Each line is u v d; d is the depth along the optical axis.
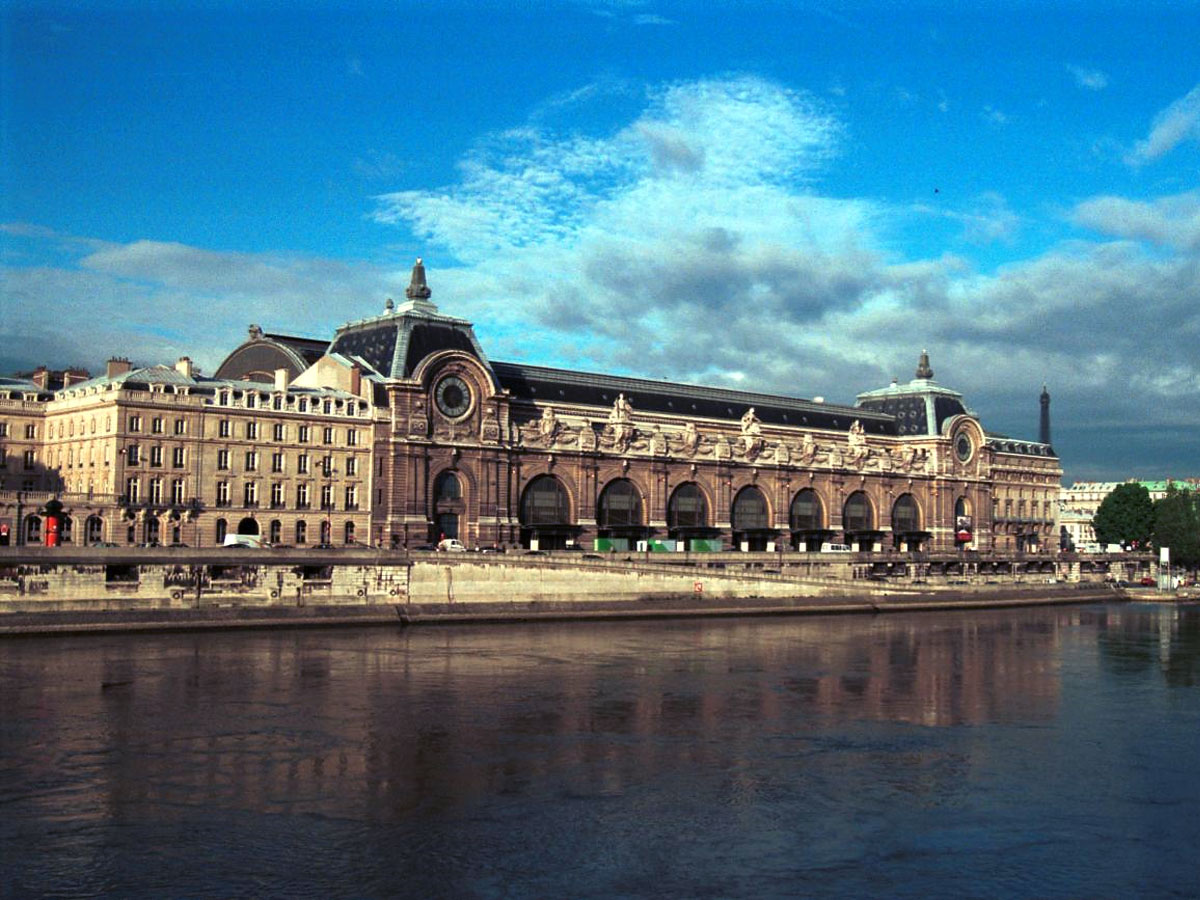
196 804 50.88
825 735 66.50
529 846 45.78
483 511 166.62
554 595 135.50
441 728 66.88
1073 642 119.94
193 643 101.50
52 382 161.00
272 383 171.25
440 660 94.12
